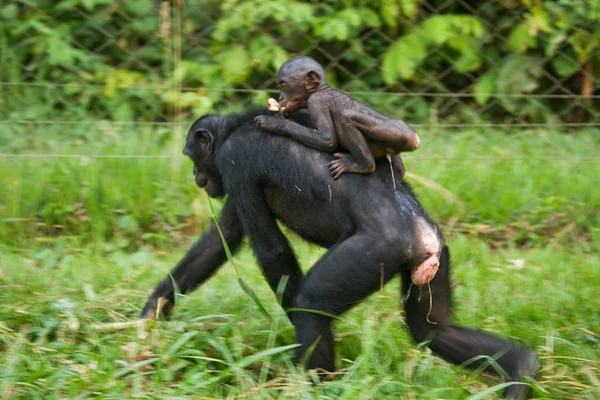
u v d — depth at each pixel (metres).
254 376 15.07
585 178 25.31
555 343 17.09
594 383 15.39
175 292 16.58
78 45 29.62
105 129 26.53
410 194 14.92
